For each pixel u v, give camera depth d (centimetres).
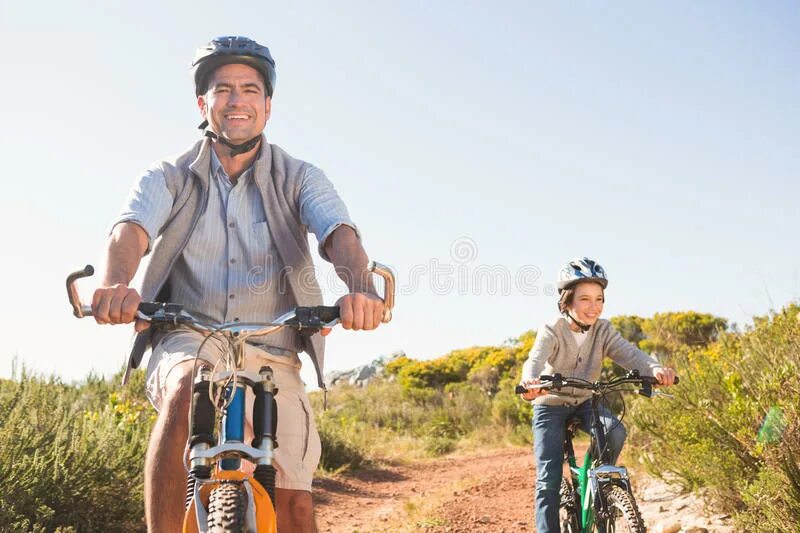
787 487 522
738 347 763
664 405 754
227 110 326
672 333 1046
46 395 737
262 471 243
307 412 316
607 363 1858
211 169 330
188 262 323
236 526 216
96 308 246
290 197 331
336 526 855
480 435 2188
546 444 501
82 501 634
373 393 3016
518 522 793
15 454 596
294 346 320
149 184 315
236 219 326
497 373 3359
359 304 257
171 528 254
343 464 1411
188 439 246
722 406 682
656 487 790
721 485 636
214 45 330
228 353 253
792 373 588
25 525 541
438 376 3506
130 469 704
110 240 297
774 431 567
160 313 250
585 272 504
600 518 437
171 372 280
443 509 878
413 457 1814
